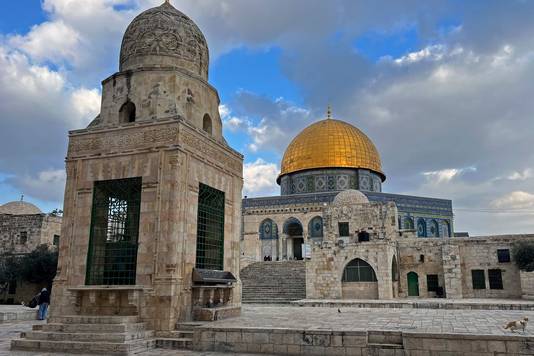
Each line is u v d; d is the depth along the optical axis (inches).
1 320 1129.4
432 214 3009.4
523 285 1772.9
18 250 2202.3
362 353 631.8
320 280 1888.5
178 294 777.6
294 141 3348.9
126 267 823.1
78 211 866.8
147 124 847.7
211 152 932.6
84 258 840.9
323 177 3112.7
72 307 820.0
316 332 657.6
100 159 872.9
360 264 1862.7
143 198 819.4
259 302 1836.9
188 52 972.6
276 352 669.9
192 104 926.4
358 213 2290.8
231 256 984.9
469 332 627.5
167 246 784.9
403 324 756.6
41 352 692.7
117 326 722.8
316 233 2810.0
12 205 2522.1
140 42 957.2
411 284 2037.4
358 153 3132.4
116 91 926.4
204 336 707.4
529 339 571.2
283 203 2965.1
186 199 827.4
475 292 1951.3
